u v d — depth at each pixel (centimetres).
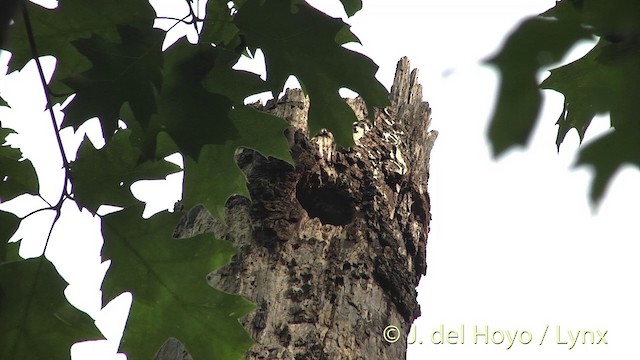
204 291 446
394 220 809
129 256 443
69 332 432
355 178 800
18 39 436
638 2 259
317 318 698
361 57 443
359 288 735
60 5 432
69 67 445
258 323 685
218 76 446
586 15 259
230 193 479
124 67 414
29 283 430
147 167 456
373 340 712
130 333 445
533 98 252
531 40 255
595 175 298
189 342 447
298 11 434
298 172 775
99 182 445
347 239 762
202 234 447
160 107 428
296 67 444
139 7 426
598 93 303
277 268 723
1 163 442
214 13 457
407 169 848
